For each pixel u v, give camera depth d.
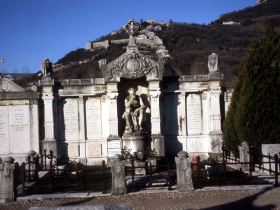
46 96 18.84
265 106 15.27
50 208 6.62
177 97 20.12
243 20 100.62
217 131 19.19
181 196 11.15
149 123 19.67
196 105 20.17
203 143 19.95
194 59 63.00
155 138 18.45
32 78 50.56
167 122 20.06
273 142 15.33
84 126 19.59
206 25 98.31
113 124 18.59
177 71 52.75
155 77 18.53
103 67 18.44
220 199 10.62
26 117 19.20
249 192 11.32
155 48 72.00
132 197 11.23
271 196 10.67
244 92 15.89
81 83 19.36
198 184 12.16
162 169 17.05
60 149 19.41
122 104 19.70
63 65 68.81
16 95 19.02
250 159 14.91
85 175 15.80
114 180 11.66
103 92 19.44
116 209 6.48
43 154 18.53
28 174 14.42
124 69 18.38
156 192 11.73
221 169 16.48
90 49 77.75
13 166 11.38
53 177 15.93
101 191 12.20
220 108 20.66
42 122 21.42
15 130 19.20
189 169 11.89
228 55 65.56
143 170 15.02
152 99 18.72
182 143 19.92
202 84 19.84
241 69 17.92
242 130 15.77
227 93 20.69
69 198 11.45
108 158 18.23
